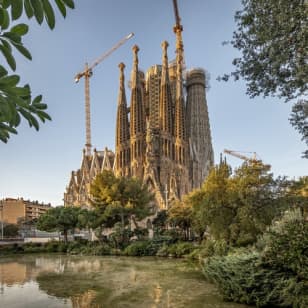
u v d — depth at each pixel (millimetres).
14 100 2061
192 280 16750
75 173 128625
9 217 115375
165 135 111688
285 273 10141
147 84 129750
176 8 134250
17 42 1973
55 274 21266
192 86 132375
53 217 47344
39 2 1865
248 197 16125
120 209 42562
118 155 119625
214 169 25438
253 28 7625
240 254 13227
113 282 17125
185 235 48125
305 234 9656
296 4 6453
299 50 6656
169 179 102938
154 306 11414
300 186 13336
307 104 8344
